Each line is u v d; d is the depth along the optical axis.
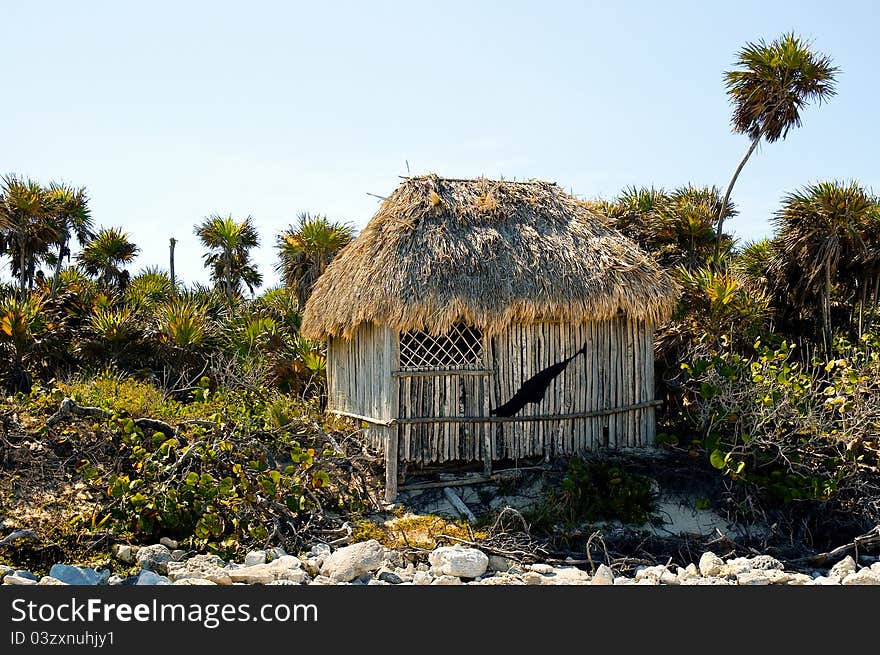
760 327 14.52
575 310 10.86
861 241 14.20
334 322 11.56
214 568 8.02
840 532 9.93
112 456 10.28
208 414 11.88
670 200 18.08
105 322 17.08
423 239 10.99
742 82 16.42
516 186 12.45
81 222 21.27
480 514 10.35
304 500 9.66
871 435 10.45
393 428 10.59
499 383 11.04
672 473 10.71
